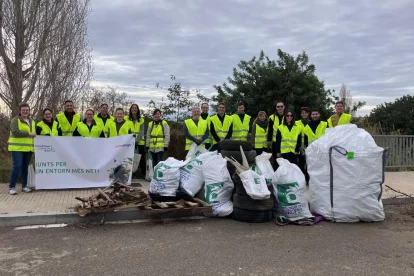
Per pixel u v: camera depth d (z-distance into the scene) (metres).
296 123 9.62
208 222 6.96
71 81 14.33
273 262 4.91
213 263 4.84
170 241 5.77
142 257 5.04
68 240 5.76
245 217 6.93
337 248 5.54
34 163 9.30
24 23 12.72
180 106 16.61
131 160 9.89
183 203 7.21
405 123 25.88
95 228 6.44
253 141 10.09
